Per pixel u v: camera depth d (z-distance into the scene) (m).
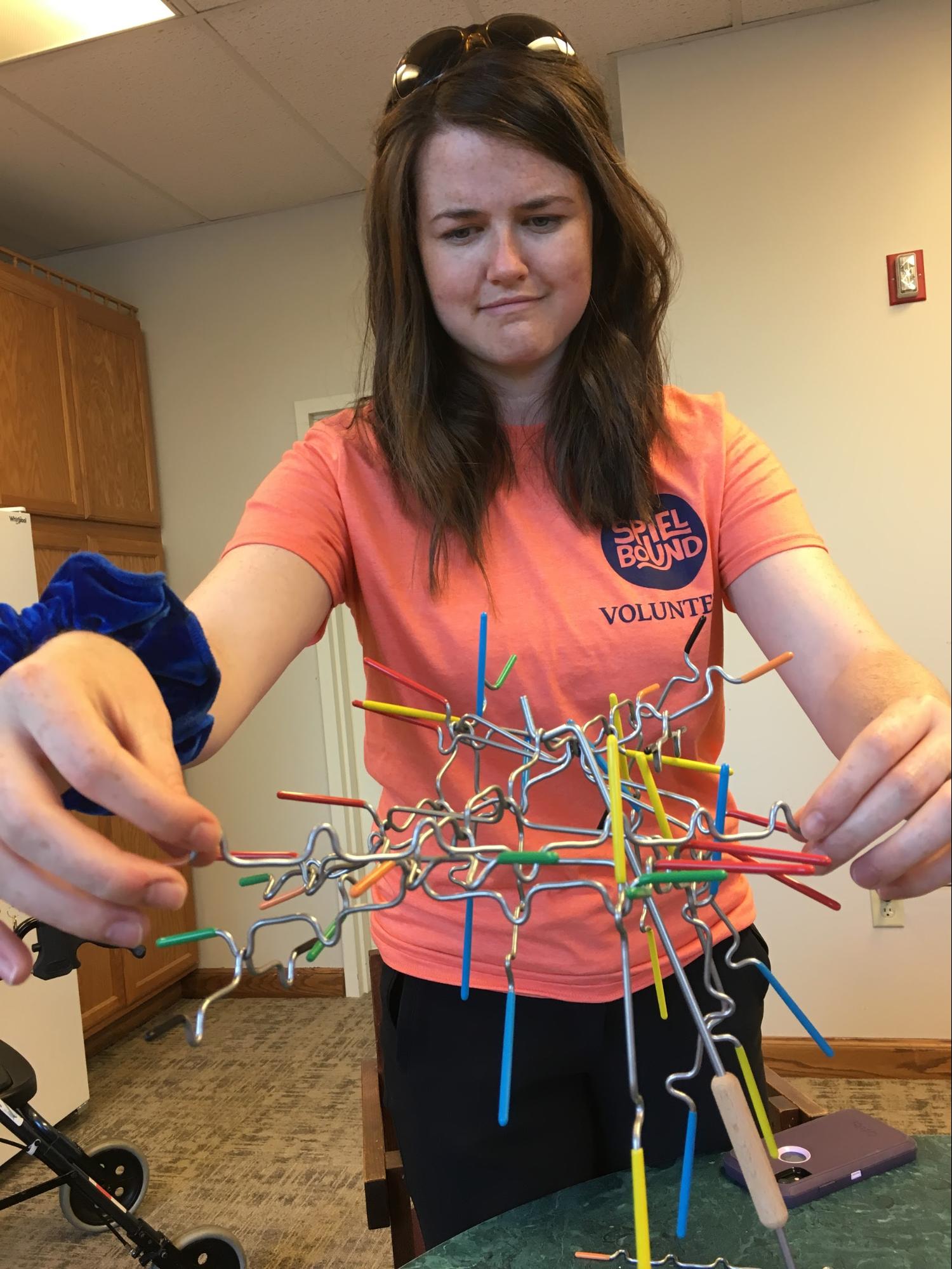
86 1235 1.75
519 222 0.67
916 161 2.00
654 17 2.01
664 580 0.74
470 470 0.75
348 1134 2.04
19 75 2.08
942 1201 0.61
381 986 0.81
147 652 0.48
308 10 1.92
